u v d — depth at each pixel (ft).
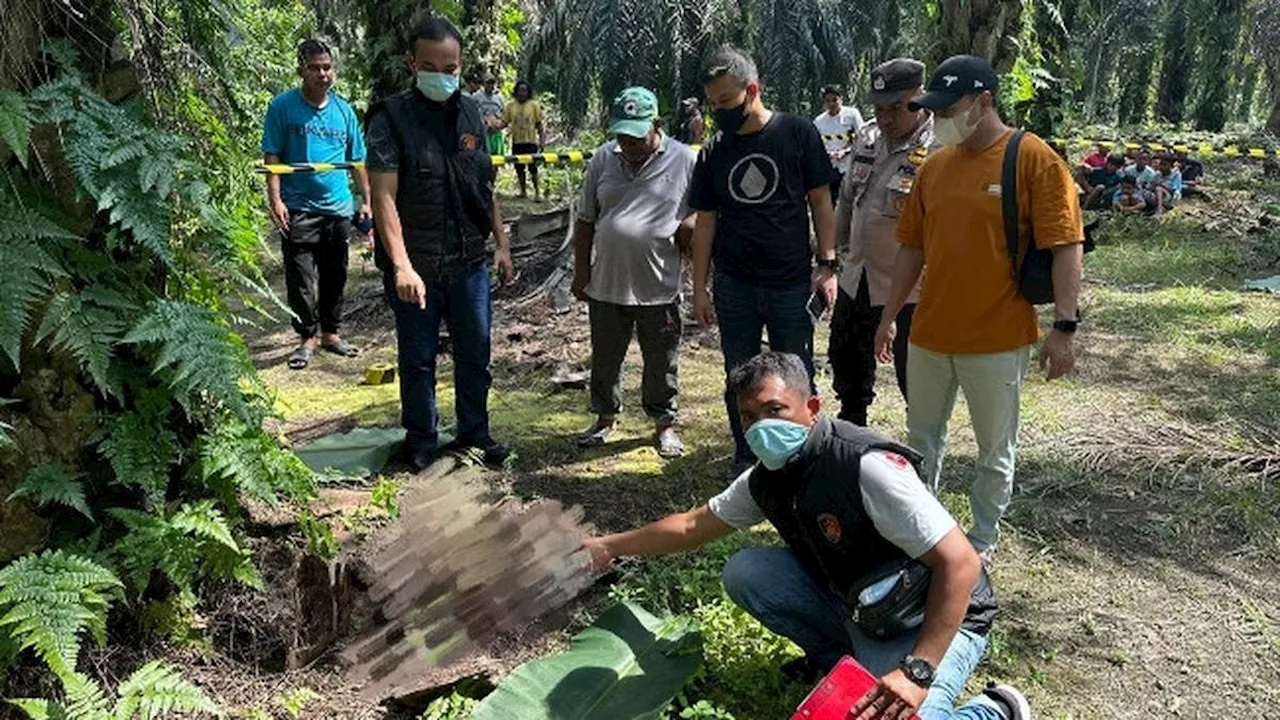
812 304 15.05
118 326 9.59
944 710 8.90
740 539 13.62
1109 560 13.91
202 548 10.39
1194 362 22.20
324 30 31.42
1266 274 30.94
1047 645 11.90
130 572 9.86
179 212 10.60
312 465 15.31
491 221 15.52
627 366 21.62
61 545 9.87
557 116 56.90
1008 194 11.68
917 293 14.11
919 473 9.08
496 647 11.29
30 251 8.96
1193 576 13.55
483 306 15.61
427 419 15.60
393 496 13.33
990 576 13.34
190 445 10.80
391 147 14.40
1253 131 77.77
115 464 9.71
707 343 23.17
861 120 36.14
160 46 10.41
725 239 14.84
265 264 29.96
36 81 9.43
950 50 20.26
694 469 16.43
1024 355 12.34
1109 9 86.48
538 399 19.81
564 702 9.89
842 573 9.34
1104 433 17.92
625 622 11.07
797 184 14.48
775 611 10.16
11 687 9.52
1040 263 11.77
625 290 16.29
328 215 21.47
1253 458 16.75
